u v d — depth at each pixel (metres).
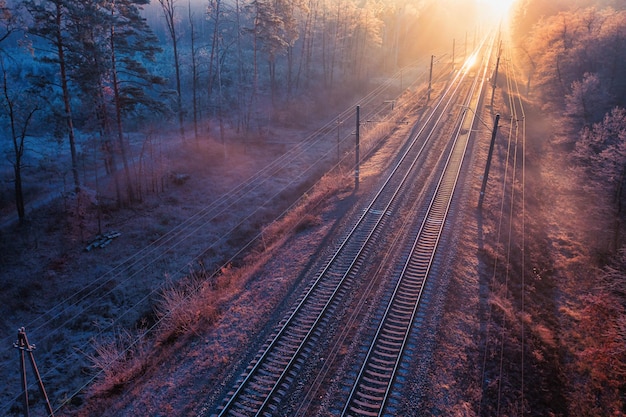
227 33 60.38
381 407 13.48
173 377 15.61
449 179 31.98
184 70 64.50
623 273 22.89
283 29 50.09
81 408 15.48
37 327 20.19
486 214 27.23
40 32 25.28
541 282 23.00
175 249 26.95
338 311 18.33
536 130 46.31
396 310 18.17
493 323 17.84
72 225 27.52
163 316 19.86
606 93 39.91
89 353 18.92
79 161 34.62
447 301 18.66
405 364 15.29
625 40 42.34
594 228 29.19
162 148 42.00
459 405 13.93
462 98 56.19
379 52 84.25
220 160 41.34
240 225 30.27
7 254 24.12
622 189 30.75
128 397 14.95
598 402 15.91
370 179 32.97
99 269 24.27
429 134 42.72
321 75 69.38
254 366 15.35
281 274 21.69
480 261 22.22
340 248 23.11
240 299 20.05
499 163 35.66
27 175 35.41
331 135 51.19
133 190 33.31
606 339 18.47
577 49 46.62
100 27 26.12
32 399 16.67
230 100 55.66
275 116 54.41
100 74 27.42
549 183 35.69
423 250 22.75
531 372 16.05
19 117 28.83
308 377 14.97
